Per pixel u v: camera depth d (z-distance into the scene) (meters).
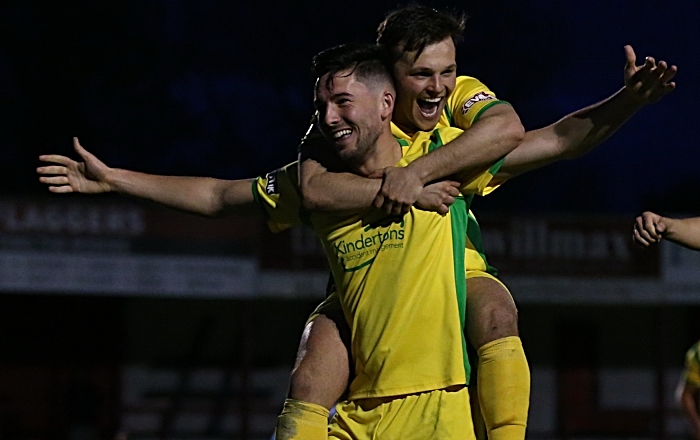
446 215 5.89
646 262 22.58
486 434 5.89
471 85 6.20
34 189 36.72
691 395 14.73
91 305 24.97
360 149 5.79
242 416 22.28
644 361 25.88
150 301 25.09
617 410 25.72
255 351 25.28
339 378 6.01
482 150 5.77
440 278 5.82
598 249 22.42
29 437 24.58
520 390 5.66
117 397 24.67
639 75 5.98
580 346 25.88
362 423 5.91
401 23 5.82
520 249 22.22
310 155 6.07
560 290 22.27
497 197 38.28
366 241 5.89
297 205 6.26
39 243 20.62
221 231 21.38
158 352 25.00
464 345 5.82
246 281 21.33
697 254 22.72
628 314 25.95
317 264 21.66
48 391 24.77
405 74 5.83
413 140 6.02
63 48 37.50
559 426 25.62
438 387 5.79
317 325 6.17
